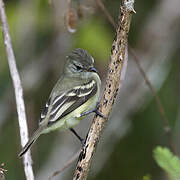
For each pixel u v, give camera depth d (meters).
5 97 13.15
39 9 12.45
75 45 12.44
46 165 12.76
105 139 12.95
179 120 12.60
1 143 13.17
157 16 13.17
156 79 12.98
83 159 7.29
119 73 7.25
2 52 11.76
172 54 13.30
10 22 12.41
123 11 6.99
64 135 12.93
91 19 11.92
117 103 12.84
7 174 12.95
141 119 13.54
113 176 13.84
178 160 5.92
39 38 13.32
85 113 9.76
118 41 7.14
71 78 10.16
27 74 13.34
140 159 13.70
